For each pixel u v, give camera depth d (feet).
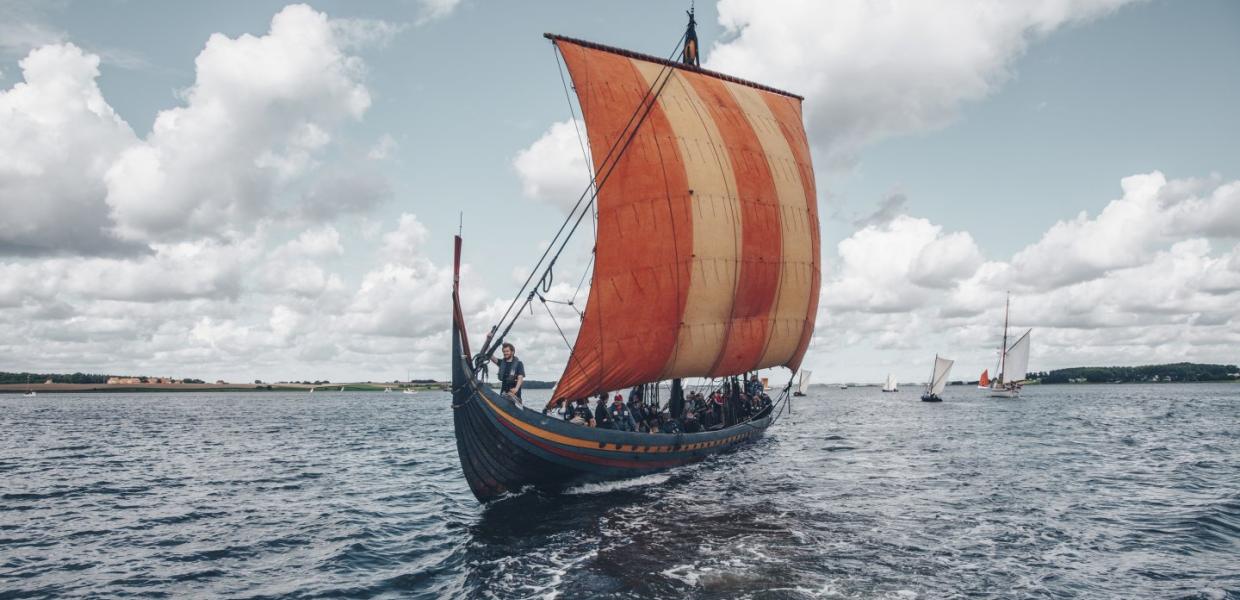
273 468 101.40
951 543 48.37
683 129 92.99
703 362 93.76
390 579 42.86
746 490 69.41
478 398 62.59
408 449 131.34
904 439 133.49
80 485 84.74
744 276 96.17
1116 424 181.16
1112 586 39.40
